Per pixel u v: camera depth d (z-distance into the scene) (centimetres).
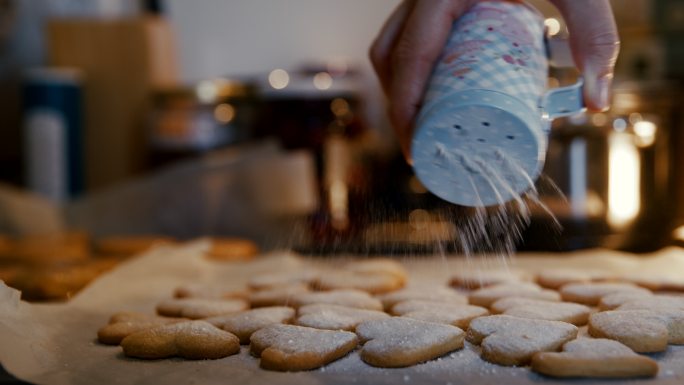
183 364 65
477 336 66
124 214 131
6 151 158
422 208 112
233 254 101
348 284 81
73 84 140
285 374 63
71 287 87
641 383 60
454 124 62
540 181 91
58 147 137
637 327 65
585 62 65
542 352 62
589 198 99
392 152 120
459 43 66
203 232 130
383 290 81
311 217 114
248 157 127
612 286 77
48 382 62
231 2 162
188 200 130
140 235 131
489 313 74
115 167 148
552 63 69
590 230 99
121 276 89
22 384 62
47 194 138
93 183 149
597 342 63
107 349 68
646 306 70
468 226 74
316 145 126
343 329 69
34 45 163
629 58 115
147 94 146
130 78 146
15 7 157
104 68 147
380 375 62
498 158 63
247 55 162
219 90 133
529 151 62
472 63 64
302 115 128
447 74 64
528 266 90
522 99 63
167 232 131
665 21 113
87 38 146
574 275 81
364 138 129
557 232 98
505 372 62
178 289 83
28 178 138
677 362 63
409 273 89
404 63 66
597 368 60
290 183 125
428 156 64
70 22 146
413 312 71
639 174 100
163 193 130
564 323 67
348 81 131
